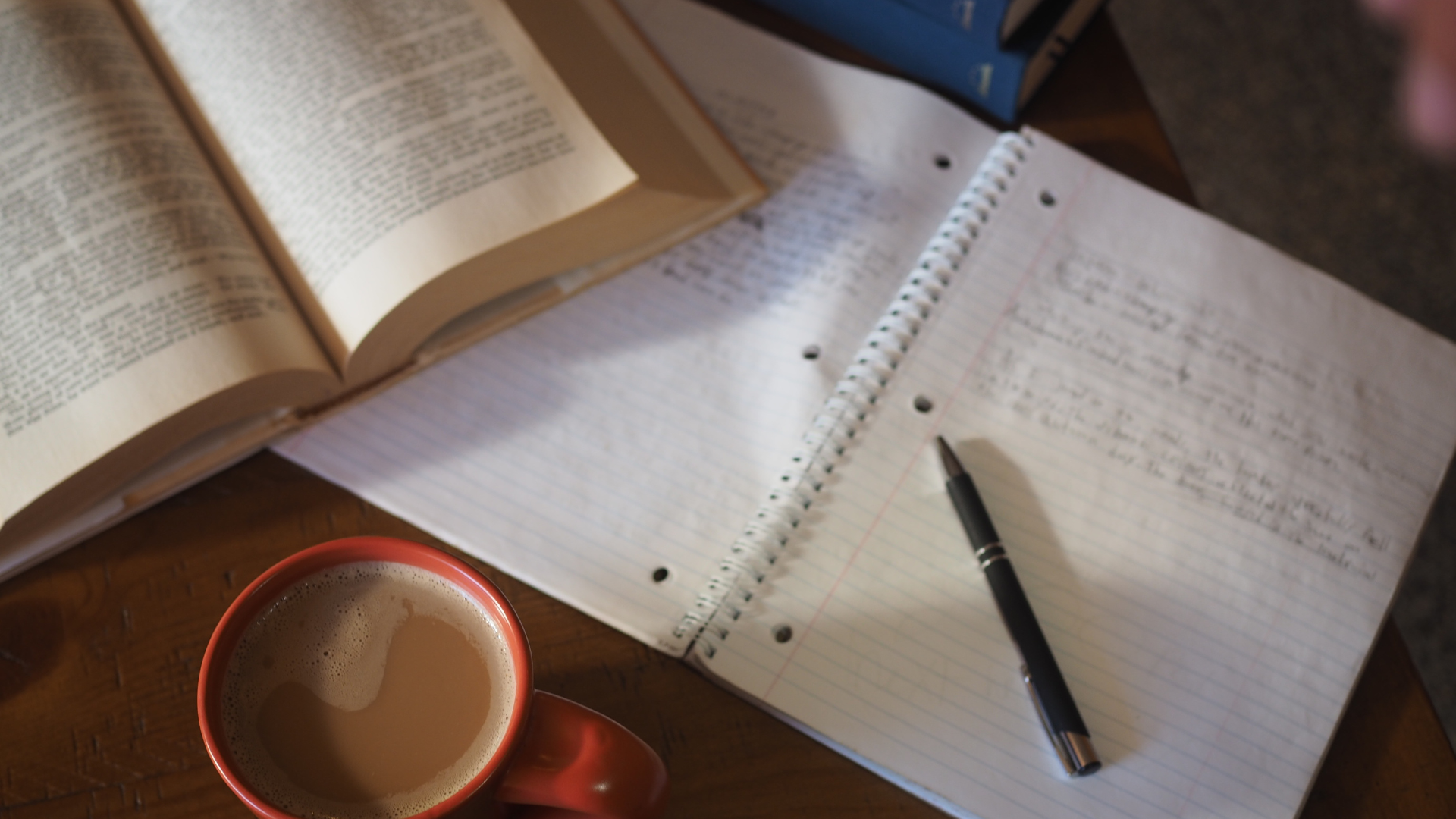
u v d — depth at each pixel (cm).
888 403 55
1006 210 61
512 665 37
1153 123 67
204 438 52
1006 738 47
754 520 52
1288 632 50
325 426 55
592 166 53
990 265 59
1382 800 47
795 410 55
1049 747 47
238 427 53
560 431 55
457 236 51
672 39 68
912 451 54
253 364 48
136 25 60
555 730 36
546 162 53
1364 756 48
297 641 37
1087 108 67
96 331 49
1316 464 55
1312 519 53
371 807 35
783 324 58
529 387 56
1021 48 62
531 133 54
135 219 51
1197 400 56
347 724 36
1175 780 47
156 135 54
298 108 55
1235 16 171
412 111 54
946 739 47
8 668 48
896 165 64
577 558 52
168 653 49
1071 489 53
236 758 35
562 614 50
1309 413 56
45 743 47
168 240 51
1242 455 55
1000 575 50
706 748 47
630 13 69
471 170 53
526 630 50
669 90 63
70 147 53
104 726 47
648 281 60
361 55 56
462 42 57
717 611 50
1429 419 57
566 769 36
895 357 56
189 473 52
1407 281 149
